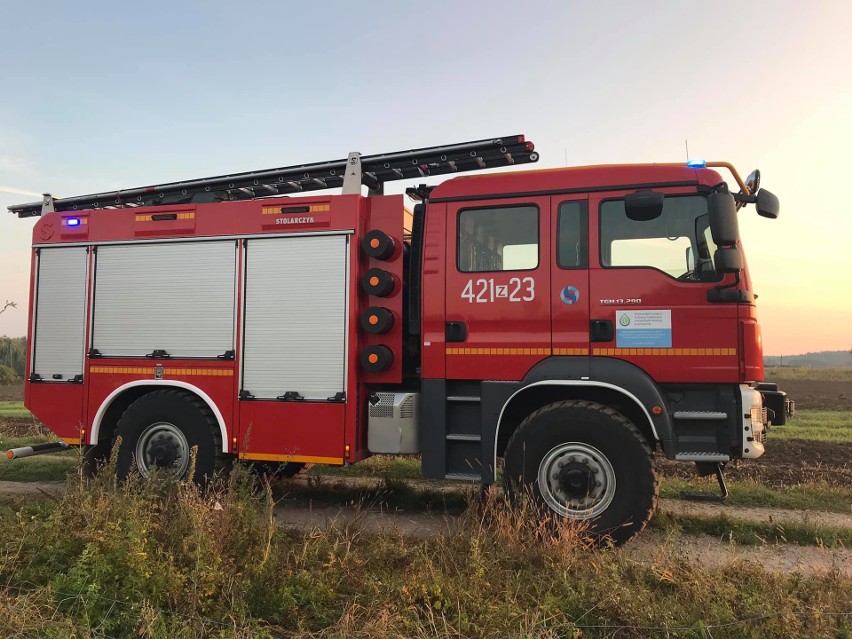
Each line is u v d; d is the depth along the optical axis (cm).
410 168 599
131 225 626
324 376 562
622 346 488
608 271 497
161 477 536
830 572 378
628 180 504
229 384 585
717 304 474
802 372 4741
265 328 580
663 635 305
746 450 459
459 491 676
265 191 681
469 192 539
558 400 515
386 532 484
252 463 584
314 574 360
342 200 570
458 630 304
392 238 566
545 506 480
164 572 335
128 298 621
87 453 623
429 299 536
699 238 486
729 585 347
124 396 629
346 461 551
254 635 298
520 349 510
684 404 482
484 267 528
